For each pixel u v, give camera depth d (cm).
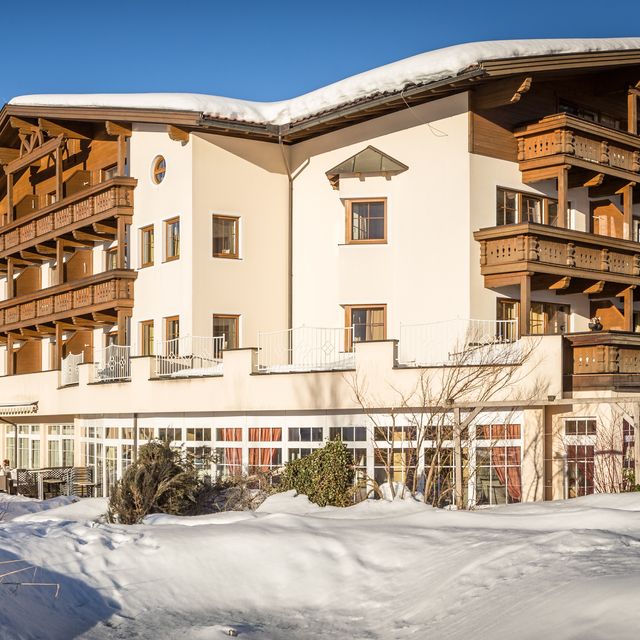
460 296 2394
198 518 1510
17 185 4031
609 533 1086
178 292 2753
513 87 2322
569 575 917
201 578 1104
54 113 3064
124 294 2981
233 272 2758
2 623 913
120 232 2975
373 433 2091
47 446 3416
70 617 986
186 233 2720
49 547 1144
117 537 1209
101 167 3262
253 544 1177
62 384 3097
